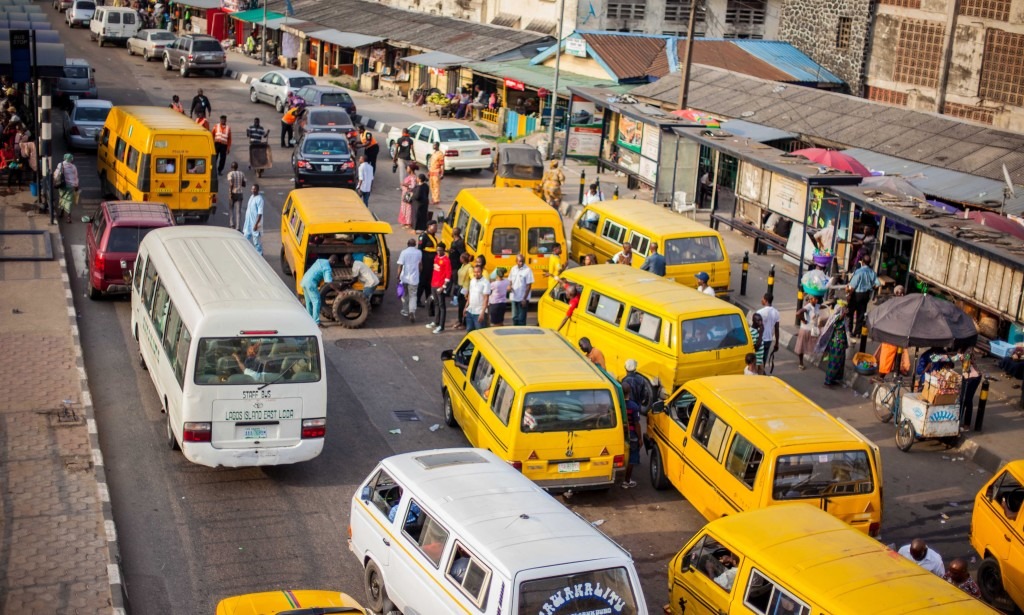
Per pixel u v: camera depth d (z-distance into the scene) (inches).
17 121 1224.2
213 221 1157.7
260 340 588.7
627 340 741.3
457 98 1889.8
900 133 1214.9
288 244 959.0
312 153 1305.4
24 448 612.4
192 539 546.6
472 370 655.1
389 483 493.0
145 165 1048.8
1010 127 1405.0
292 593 430.3
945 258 847.7
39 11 1440.7
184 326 600.4
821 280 914.7
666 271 906.1
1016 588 507.8
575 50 1715.1
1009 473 530.6
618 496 631.2
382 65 2177.7
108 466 616.4
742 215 1159.0
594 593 409.7
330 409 724.7
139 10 2938.0
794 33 1786.4
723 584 441.7
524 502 458.0
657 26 1865.2
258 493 601.9
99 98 1836.9
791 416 563.5
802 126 1291.8
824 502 530.9
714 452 570.6
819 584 401.7
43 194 1138.7
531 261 914.1
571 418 587.8
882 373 800.3
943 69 1337.4
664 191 1283.2
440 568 435.5
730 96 1445.6
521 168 1318.9
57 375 720.3
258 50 2561.5
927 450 715.4
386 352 839.1
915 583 398.6
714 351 713.6
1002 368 824.9
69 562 501.0
